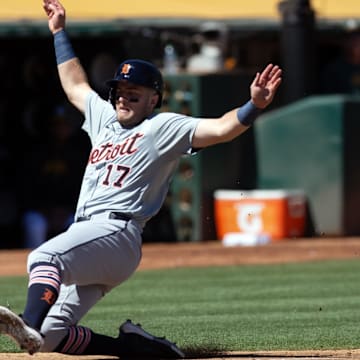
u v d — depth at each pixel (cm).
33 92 6788
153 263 5131
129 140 2388
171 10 6725
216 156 6162
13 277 4662
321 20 6944
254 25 6656
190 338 2864
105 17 6475
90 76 6662
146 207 2388
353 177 6088
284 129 6197
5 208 6769
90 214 2369
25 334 2133
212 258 5281
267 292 4025
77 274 2309
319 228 6128
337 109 6031
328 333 2938
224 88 6088
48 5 2686
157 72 2409
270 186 6244
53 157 6706
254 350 2645
